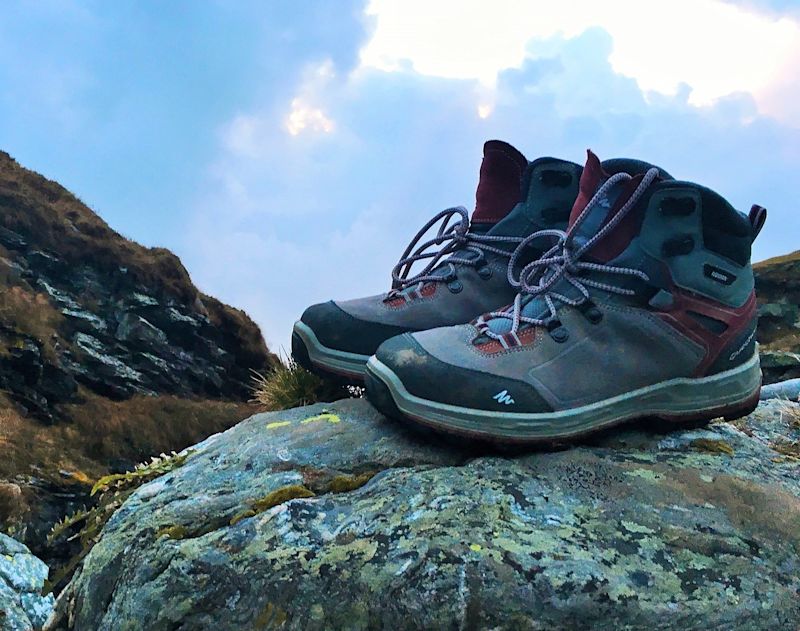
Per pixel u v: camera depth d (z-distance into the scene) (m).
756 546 0.50
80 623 0.55
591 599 0.45
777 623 0.46
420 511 0.52
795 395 1.16
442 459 0.59
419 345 0.60
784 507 0.54
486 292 0.73
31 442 6.99
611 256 0.61
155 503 0.59
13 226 10.06
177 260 11.30
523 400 0.57
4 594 2.11
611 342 0.60
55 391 8.08
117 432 8.04
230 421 9.48
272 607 0.48
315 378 0.84
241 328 11.46
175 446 8.38
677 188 0.59
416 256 0.78
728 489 0.55
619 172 0.65
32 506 5.98
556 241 0.70
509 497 0.52
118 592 0.53
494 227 0.73
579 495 0.53
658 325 0.60
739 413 0.64
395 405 0.59
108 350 9.48
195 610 0.49
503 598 0.46
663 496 0.54
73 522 0.68
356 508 0.53
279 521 0.52
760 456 0.64
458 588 0.46
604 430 0.60
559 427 0.58
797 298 5.91
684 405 0.62
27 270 9.68
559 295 0.62
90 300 9.97
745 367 0.63
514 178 0.75
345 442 0.63
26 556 2.42
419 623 0.46
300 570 0.49
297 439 0.64
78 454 7.31
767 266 6.33
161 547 0.53
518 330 0.61
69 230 10.50
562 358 0.59
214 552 0.51
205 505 0.57
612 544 0.49
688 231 0.60
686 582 0.47
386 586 0.47
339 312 0.73
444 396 0.58
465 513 0.51
